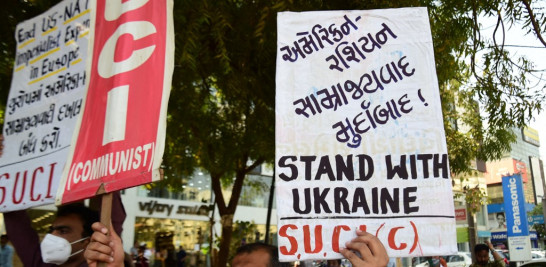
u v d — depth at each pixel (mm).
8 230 2883
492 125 5824
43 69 3053
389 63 2408
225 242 8203
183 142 8289
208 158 8305
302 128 2320
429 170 2238
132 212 19641
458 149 8016
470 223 10555
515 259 10734
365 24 2469
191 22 4590
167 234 20672
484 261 6289
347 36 2457
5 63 4852
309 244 2150
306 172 2250
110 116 2297
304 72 2406
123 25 2422
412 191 2215
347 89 2379
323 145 2293
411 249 2137
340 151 2281
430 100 2336
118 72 2355
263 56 5727
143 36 2328
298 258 2133
